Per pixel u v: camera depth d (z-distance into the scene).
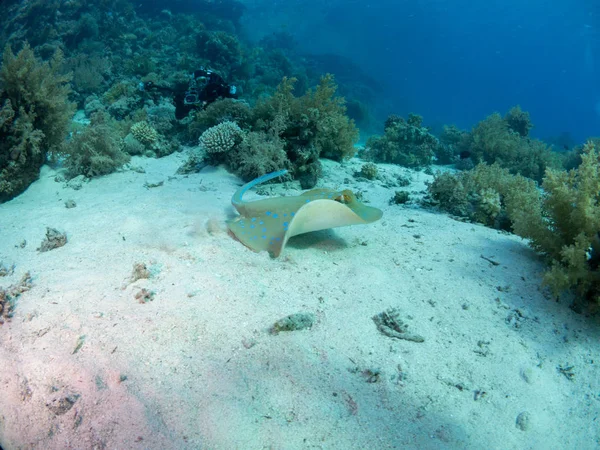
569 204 0.76
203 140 1.39
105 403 0.50
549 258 0.81
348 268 0.79
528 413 0.54
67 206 1.06
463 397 0.55
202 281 0.69
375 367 0.57
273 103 1.51
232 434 0.47
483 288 0.75
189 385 0.52
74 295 0.65
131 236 0.85
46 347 0.56
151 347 0.56
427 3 12.98
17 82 1.20
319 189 0.96
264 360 0.56
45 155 1.36
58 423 0.49
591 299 0.71
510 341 0.64
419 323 0.66
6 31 3.27
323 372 0.55
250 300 0.66
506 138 2.40
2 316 0.61
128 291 0.66
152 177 1.39
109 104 2.42
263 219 0.83
